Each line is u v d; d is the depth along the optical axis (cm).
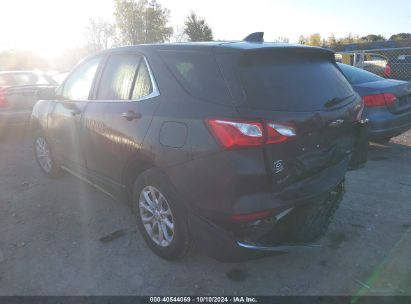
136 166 360
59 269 340
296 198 287
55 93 509
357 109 361
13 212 454
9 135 867
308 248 310
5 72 957
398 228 396
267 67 302
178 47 334
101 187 425
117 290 312
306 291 305
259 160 270
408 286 308
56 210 456
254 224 280
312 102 306
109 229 409
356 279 318
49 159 547
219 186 278
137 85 358
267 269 333
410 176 547
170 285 316
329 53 366
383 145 724
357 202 459
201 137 285
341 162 346
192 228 304
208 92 295
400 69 1673
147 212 355
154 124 322
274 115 274
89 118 409
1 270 340
